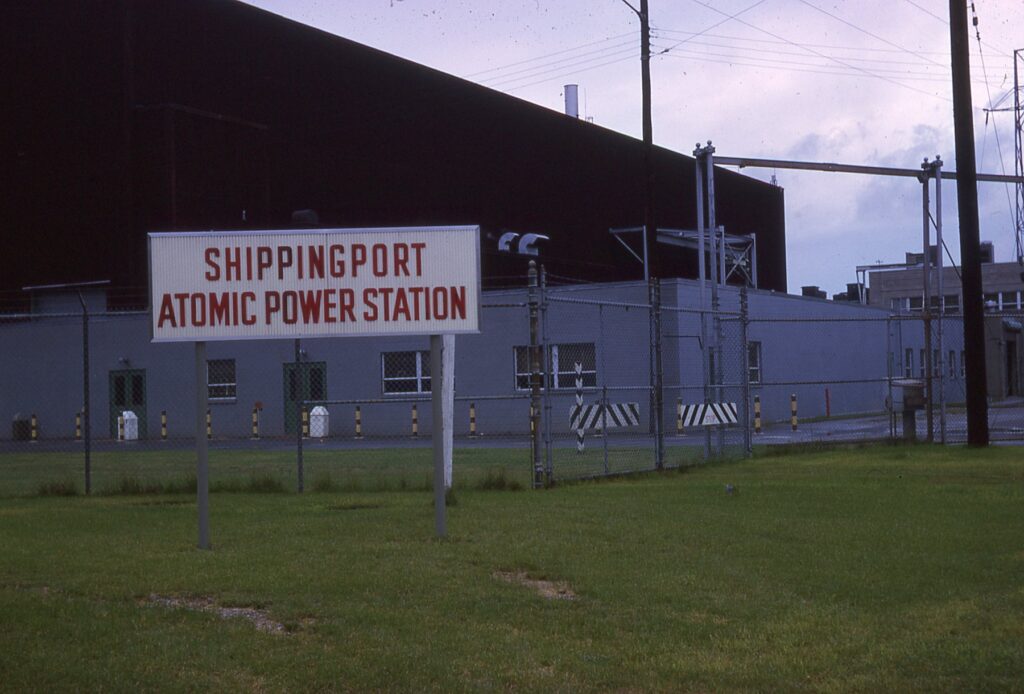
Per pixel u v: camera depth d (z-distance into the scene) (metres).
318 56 44.97
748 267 54.81
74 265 40.47
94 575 9.32
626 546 10.86
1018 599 8.70
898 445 23.81
